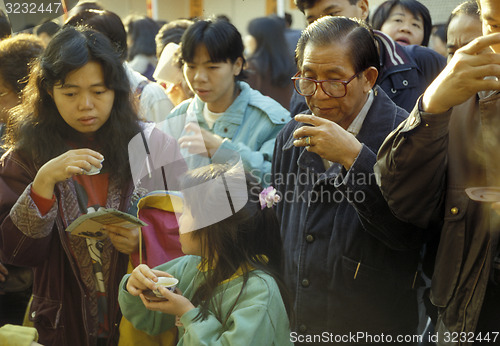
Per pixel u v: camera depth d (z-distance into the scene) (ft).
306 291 7.60
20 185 7.93
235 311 6.57
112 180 8.00
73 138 8.18
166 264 7.64
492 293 6.42
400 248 7.14
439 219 7.00
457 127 6.66
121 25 10.43
